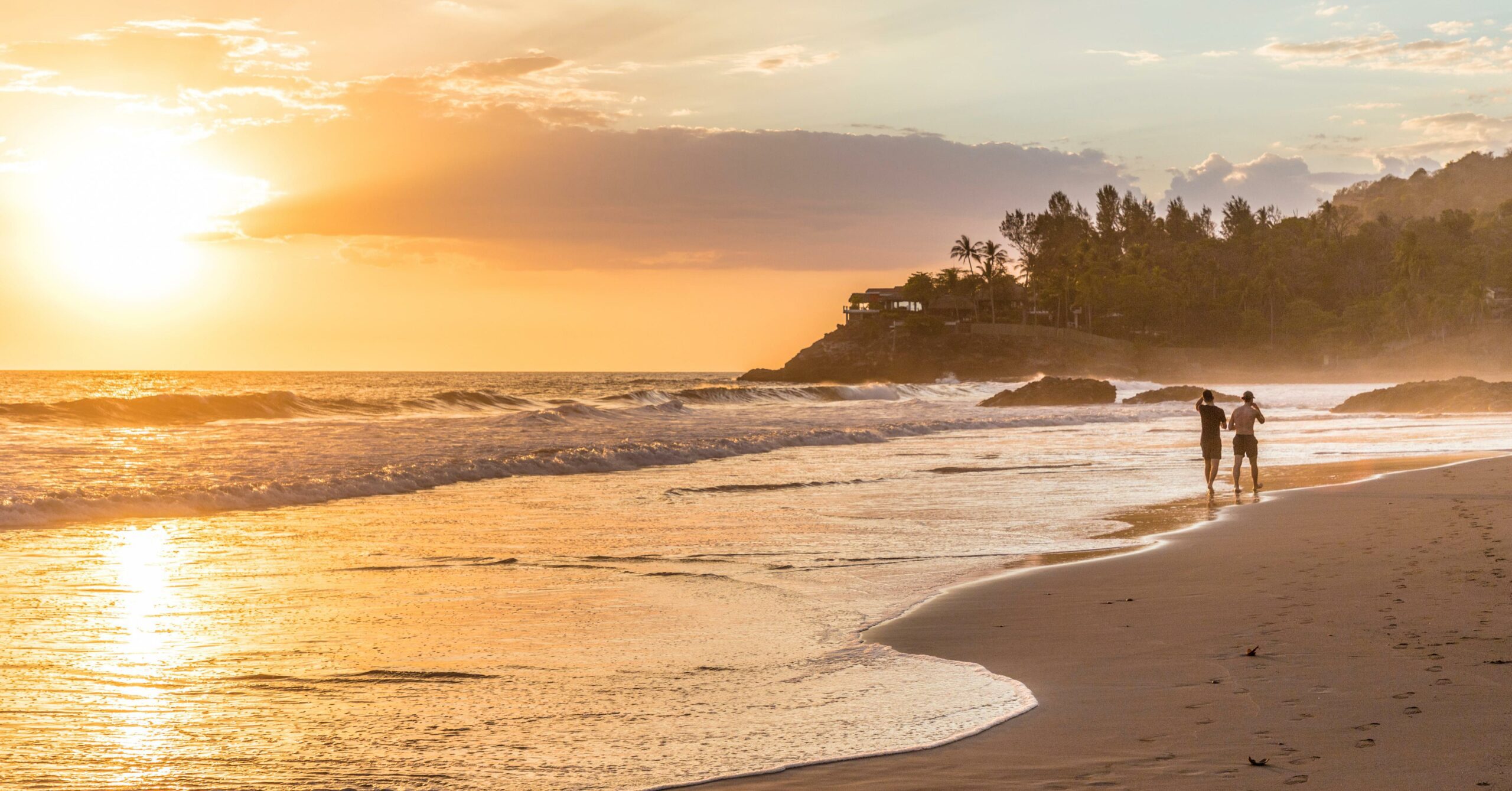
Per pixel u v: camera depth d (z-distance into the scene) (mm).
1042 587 9438
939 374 139250
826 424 40719
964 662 6734
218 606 8648
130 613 8312
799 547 12008
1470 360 128375
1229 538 12141
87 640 7387
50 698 5977
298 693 6117
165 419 32250
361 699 5992
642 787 4469
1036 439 33469
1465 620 7102
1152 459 25125
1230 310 155000
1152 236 187000
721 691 6109
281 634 7633
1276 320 155250
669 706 5797
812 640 7484
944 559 11141
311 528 13281
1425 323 143125
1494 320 141375
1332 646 6523
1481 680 5594
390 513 14828
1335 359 138000
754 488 18625
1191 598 8555
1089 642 7121
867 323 150500
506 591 9391
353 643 7375
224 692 6121
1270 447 28266
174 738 5266
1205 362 140000
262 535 12648
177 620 8078
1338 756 4504
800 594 9297
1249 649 6551
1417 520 12812
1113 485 19172
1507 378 120625
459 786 4547
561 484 19188
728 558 11219
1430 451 25828
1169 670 6195
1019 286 166875
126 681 6344
